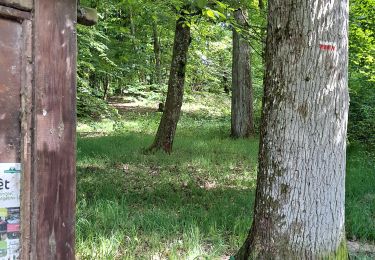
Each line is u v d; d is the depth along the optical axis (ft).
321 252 12.20
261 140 13.10
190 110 78.23
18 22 6.52
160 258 14.55
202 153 36.78
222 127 59.93
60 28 6.90
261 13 25.43
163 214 18.52
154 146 37.06
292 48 12.07
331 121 12.08
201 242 15.90
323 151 12.06
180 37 36.70
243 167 32.04
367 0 31.17
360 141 38.32
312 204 12.12
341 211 12.53
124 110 77.87
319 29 11.85
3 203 6.41
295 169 12.13
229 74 90.94
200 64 78.13
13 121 6.49
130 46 52.42
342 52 12.19
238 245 15.78
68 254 7.05
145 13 30.45
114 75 53.42
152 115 70.64
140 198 22.25
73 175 7.10
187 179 27.09
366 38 32.07
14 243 6.50
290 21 12.07
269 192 12.61
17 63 6.52
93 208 19.26
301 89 12.00
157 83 76.18
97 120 59.41
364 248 16.20
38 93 6.65
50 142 6.80
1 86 6.36
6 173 6.44
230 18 21.77
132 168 30.22
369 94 39.09
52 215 6.84
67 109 7.01
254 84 65.10
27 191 6.58
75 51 7.12
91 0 32.99
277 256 12.33
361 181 25.84
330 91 12.00
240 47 50.67
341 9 12.08
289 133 12.16
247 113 51.67
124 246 15.35
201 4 17.35
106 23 42.83
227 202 21.39
